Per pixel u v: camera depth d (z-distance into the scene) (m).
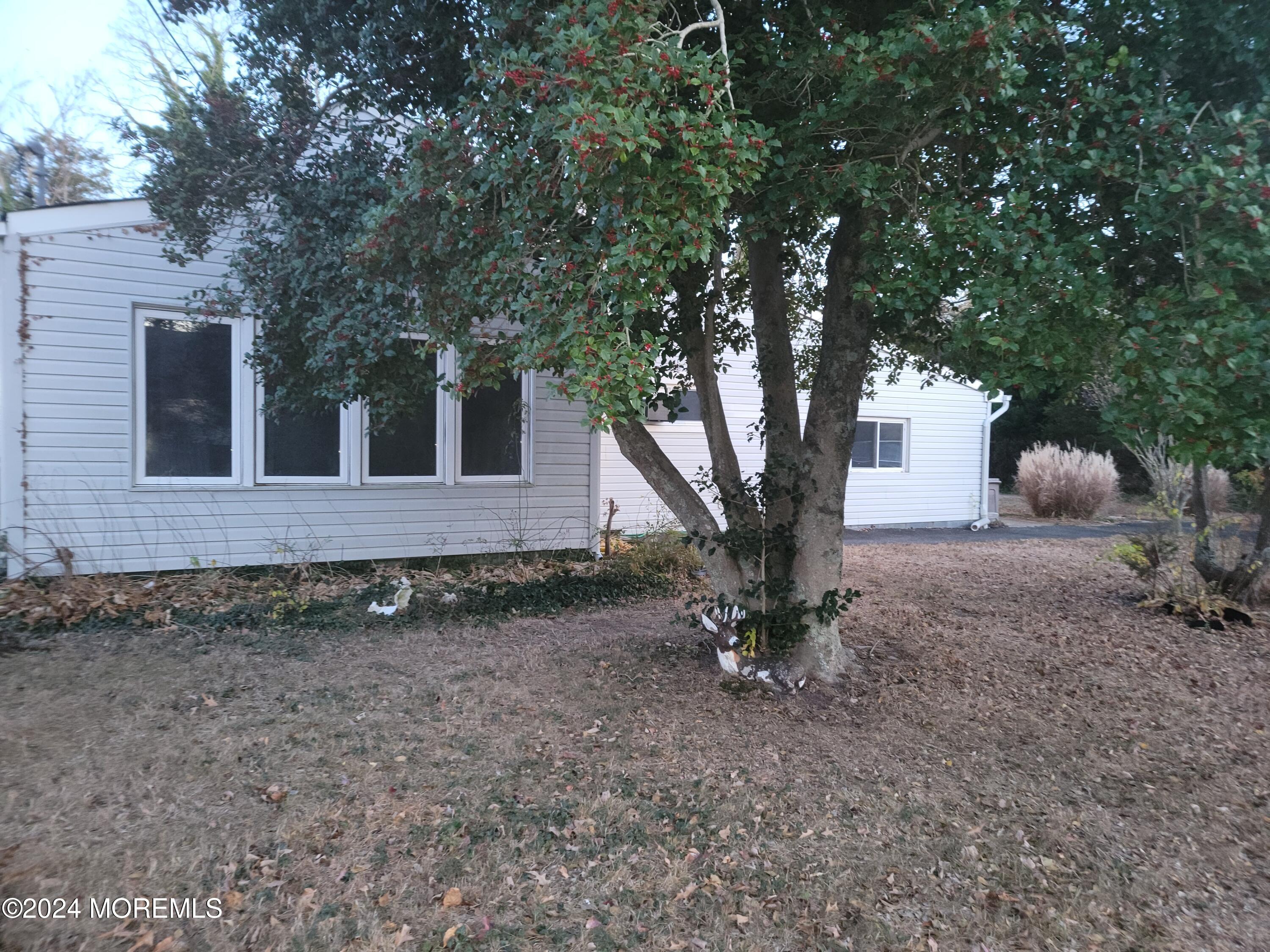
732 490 5.91
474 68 4.39
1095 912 3.49
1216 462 3.61
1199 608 8.28
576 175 3.71
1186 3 4.84
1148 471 8.99
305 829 3.64
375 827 3.71
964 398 16.11
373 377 5.76
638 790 4.22
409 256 4.85
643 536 10.57
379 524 8.74
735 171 4.06
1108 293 4.14
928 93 4.84
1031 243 4.15
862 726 5.20
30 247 7.12
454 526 9.17
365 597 7.63
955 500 16.19
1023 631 7.67
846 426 5.76
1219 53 4.91
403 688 5.41
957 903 3.49
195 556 7.86
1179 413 3.47
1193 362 3.56
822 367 5.84
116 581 7.25
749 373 13.18
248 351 8.03
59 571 7.24
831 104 5.15
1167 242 4.52
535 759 4.46
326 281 5.52
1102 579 10.43
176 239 6.25
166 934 2.92
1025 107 4.92
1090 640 7.48
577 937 3.09
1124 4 4.97
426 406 8.98
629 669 5.93
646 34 4.08
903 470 15.52
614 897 3.34
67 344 7.30
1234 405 3.51
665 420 12.51
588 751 4.61
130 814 3.65
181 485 7.79
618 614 7.75
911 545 13.12
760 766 4.58
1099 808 4.43
